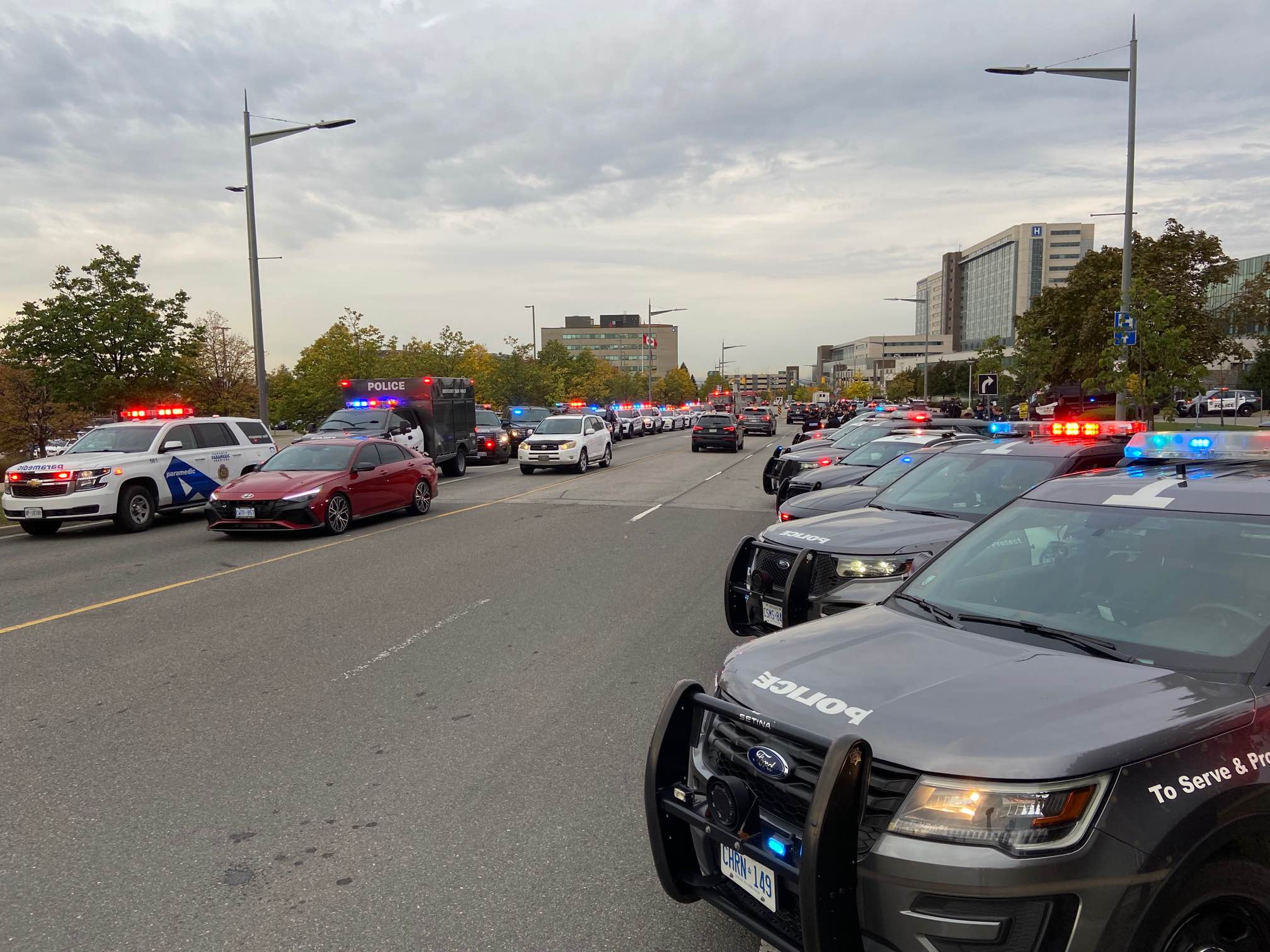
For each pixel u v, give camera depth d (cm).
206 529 1426
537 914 324
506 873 352
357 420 2097
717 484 2077
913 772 233
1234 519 312
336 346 3662
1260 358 5241
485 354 5134
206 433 1575
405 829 390
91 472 1341
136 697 571
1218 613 288
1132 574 318
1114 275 2912
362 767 458
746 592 617
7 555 1178
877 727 247
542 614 792
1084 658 280
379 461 1464
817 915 225
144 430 1495
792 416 6800
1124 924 213
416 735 502
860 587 501
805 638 325
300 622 767
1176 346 2005
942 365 9700
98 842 381
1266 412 5147
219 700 564
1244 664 264
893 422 1573
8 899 336
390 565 1042
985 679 267
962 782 226
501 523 1428
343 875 352
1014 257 15562
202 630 741
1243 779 232
